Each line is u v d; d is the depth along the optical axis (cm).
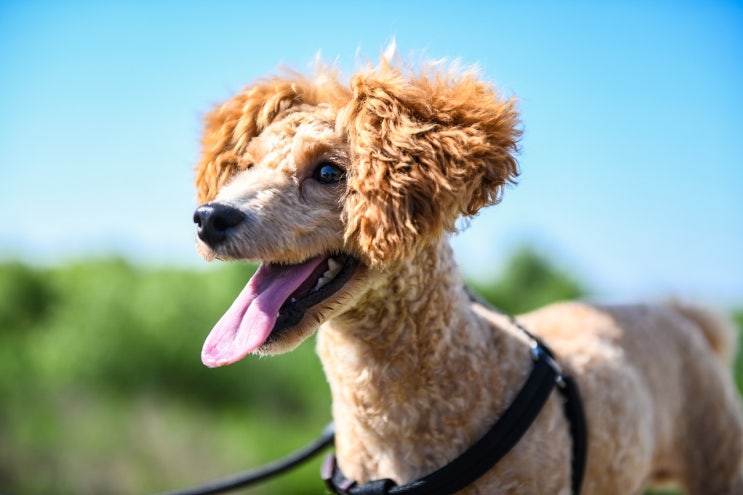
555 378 276
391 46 275
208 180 296
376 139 253
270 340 250
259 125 286
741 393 732
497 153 255
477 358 270
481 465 257
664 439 349
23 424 873
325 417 916
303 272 257
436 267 263
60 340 992
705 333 405
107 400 941
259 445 844
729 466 365
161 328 978
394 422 265
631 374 325
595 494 300
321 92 284
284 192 260
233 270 1023
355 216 250
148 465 827
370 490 263
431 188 249
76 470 821
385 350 263
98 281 1077
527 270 1137
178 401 952
